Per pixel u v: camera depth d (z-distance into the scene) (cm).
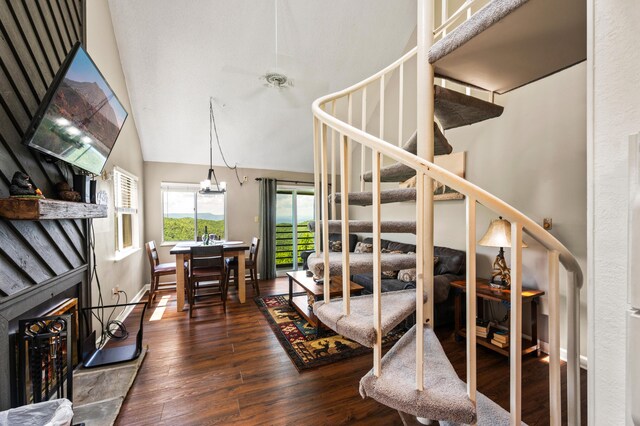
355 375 211
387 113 440
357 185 519
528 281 250
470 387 92
